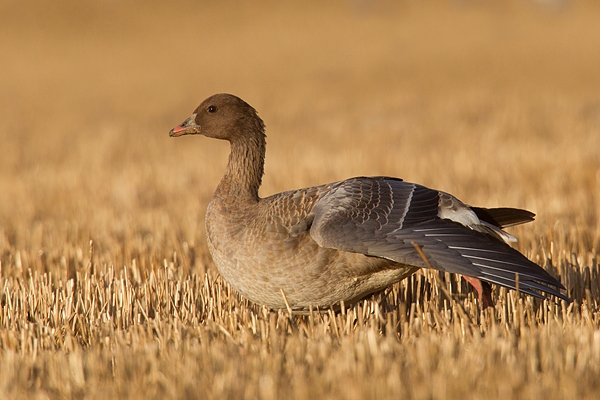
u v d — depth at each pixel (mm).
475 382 5793
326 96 38656
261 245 7762
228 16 73000
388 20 69125
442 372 5910
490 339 6570
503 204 14531
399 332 8016
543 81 38812
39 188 18922
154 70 51625
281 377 6008
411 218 7512
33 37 63469
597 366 6039
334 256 7629
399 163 20234
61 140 29359
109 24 68688
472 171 18422
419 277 9391
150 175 20391
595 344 6336
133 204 16656
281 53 55781
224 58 55312
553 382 5719
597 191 15352
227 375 5945
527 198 15031
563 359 6230
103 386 6043
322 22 69500
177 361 6477
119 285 9188
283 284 7781
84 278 9688
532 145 21766
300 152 24031
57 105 39844
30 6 70500
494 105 31953
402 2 75938
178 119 35688
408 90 38500
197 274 9820
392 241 7277
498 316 8039
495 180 17312
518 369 5922
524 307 8289
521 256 7164
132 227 13523
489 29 61719
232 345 6977
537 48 51125
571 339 6637
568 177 16844
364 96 37812
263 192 17734
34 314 8477
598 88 35500
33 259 10906
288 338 6930
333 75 45312
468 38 57375
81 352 6879
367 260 7609
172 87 44750
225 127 8930
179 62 54688
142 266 10477
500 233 7750
